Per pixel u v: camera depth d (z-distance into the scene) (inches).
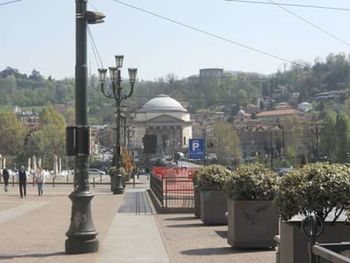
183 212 1050.1
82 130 587.2
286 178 399.5
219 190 832.9
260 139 7509.8
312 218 322.0
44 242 668.7
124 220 922.1
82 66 594.2
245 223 577.9
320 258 260.2
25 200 1510.8
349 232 389.4
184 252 569.6
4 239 698.2
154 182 1504.7
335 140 5378.9
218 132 6811.0
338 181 378.9
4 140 7583.7
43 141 6870.1
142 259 531.8
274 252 557.6
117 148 1930.4
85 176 586.9
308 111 7544.3
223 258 524.1
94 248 581.3
